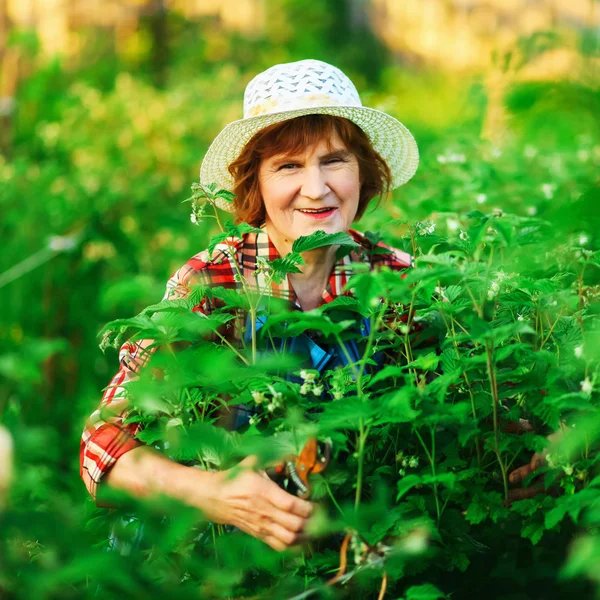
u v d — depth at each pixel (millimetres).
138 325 1583
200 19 11039
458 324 1733
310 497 1580
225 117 5930
